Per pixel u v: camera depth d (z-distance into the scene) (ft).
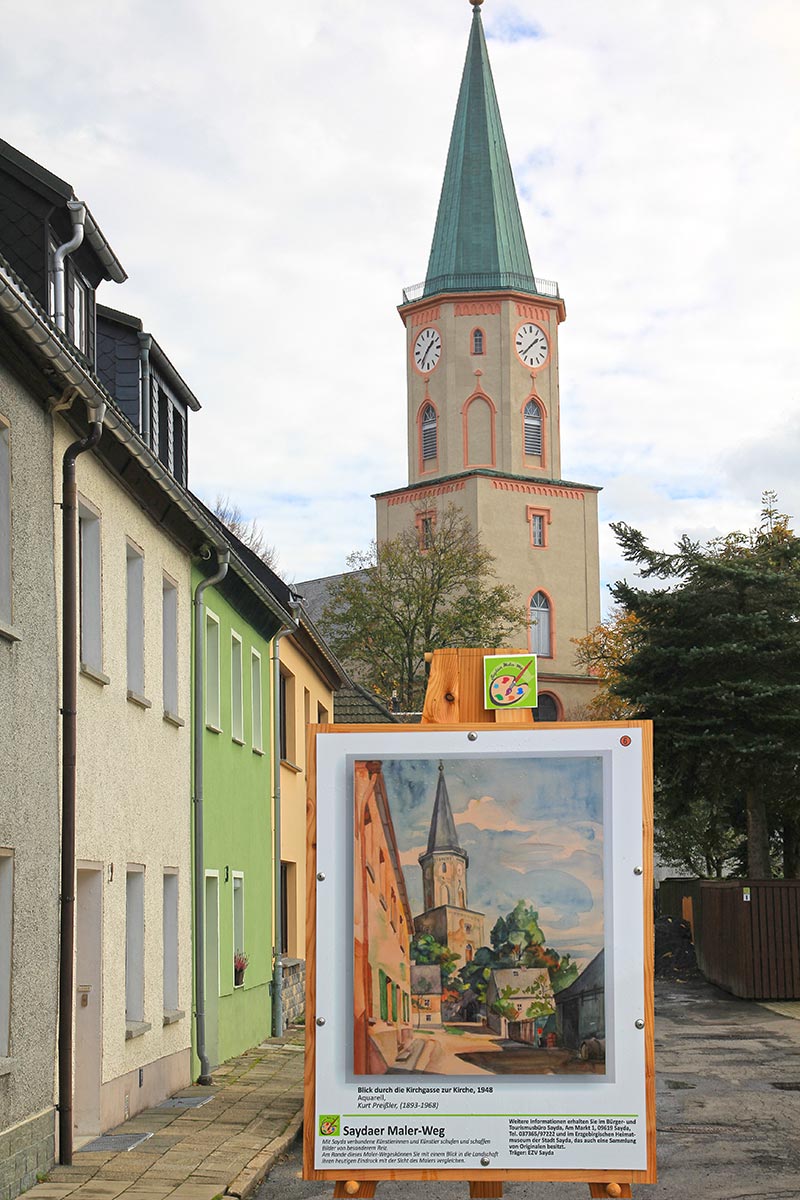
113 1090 44.98
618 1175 21.22
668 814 126.31
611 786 21.70
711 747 118.73
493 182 260.62
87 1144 41.47
